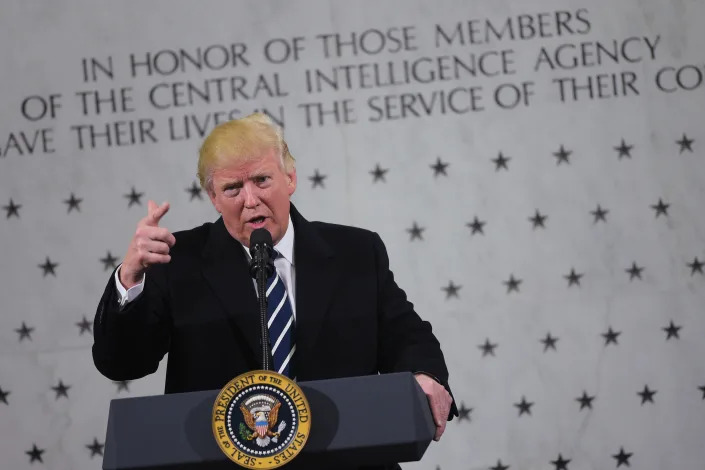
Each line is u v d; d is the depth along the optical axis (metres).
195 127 10.63
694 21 10.66
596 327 10.48
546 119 10.62
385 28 10.68
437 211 10.59
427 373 5.54
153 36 10.66
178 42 10.68
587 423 10.38
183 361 5.51
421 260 10.55
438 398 5.30
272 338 5.44
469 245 10.57
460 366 10.45
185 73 10.66
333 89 10.64
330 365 5.48
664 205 10.56
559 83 10.64
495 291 10.53
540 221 10.57
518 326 10.48
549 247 10.55
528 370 10.45
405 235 10.57
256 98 10.63
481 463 10.38
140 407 4.42
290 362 5.43
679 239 10.53
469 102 10.63
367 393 4.43
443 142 10.62
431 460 10.38
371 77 10.65
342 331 5.56
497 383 10.44
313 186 10.57
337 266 5.71
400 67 10.66
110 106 10.62
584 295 10.51
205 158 5.41
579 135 10.62
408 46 10.68
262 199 5.38
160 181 10.61
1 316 10.47
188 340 5.50
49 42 10.64
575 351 10.46
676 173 10.59
